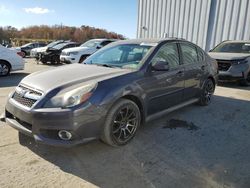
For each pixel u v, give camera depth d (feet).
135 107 11.41
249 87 27.17
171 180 8.89
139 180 8.83
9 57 30.68
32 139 11.47
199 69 16.52
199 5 40.86
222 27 39.14
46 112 9.31
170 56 14.08
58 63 47.88
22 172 8.99
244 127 14.28
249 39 36.65
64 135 9.57
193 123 14.61
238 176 9.27
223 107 18.28
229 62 25.77
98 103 9.76
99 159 10.11
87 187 8.34
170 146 11.50
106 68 12.21
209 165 9.96
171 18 44.62
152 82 12.23
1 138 11.45
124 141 11.23
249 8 36.11
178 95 14.61
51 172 9.08
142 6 48.96
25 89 10.53
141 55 12.85
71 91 9.65
